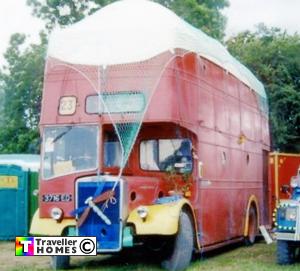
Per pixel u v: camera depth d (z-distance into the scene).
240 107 15.14
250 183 15.93
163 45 10.94
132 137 10.77
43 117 11.28
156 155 11.76
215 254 13.88
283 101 23.94
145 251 13.09
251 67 24.66
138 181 10.91
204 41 12.69
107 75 11.02
